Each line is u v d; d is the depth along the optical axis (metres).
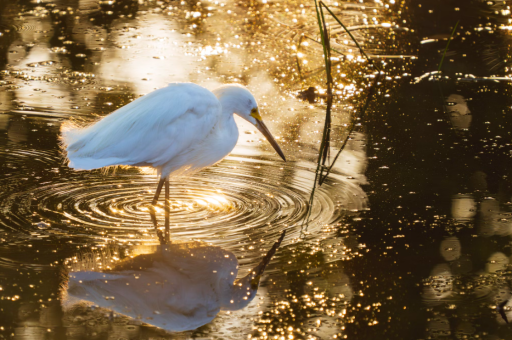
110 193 8.15
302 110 11.89
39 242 6.66
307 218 7.49
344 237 7.05
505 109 11.83
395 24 17.27
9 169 8.65
